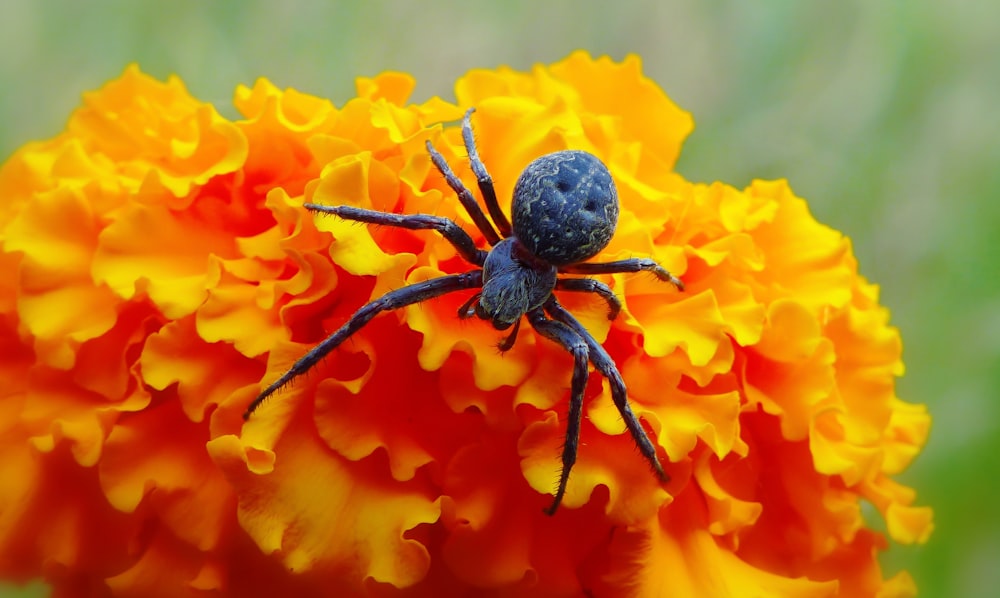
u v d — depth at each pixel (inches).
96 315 5.5
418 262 5.6
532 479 5.4
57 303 5.5
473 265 5.8
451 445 5.5
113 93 6.2
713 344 5.5
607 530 5.5
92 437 5.4
